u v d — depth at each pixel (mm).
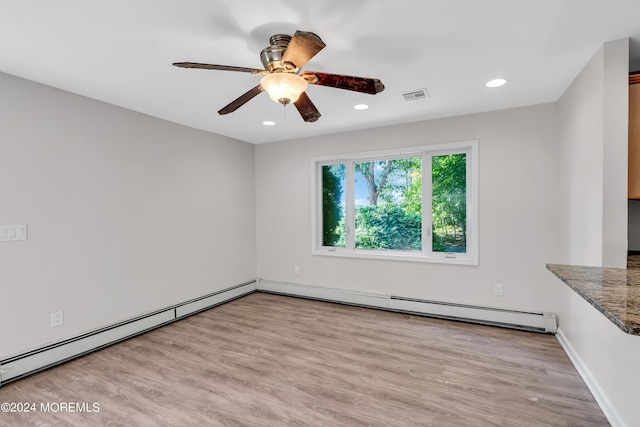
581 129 2363
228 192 4383
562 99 2871
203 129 3971
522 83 2602
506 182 3283
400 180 3986
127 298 3148
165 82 2508
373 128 3953
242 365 2580
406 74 2404
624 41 1930
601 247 2010
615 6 1607
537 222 3166
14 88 2373
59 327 2633
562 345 2854
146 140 3328
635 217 2312
